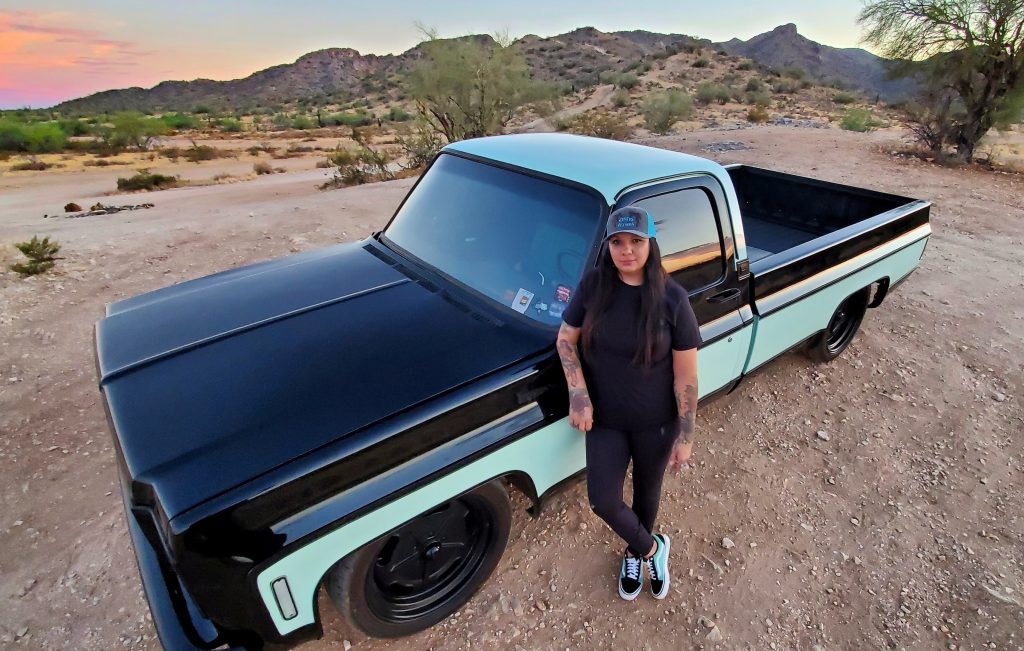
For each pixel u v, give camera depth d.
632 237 2.08
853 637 2.78
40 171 32.75
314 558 2.03
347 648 2.61
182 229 8.61
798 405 4.46
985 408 4.50
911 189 11.23
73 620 2.74
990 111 13.47
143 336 2.74
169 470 1.96
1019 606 2.95
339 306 2.91
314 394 2.29
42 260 6.87
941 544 3.30
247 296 3.07
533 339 2.64
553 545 3.17
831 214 5.28
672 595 2.93
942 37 13.84
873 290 4.90
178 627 2.06
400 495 2.16
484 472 2.42
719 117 32.84
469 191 3.36
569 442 2.76
